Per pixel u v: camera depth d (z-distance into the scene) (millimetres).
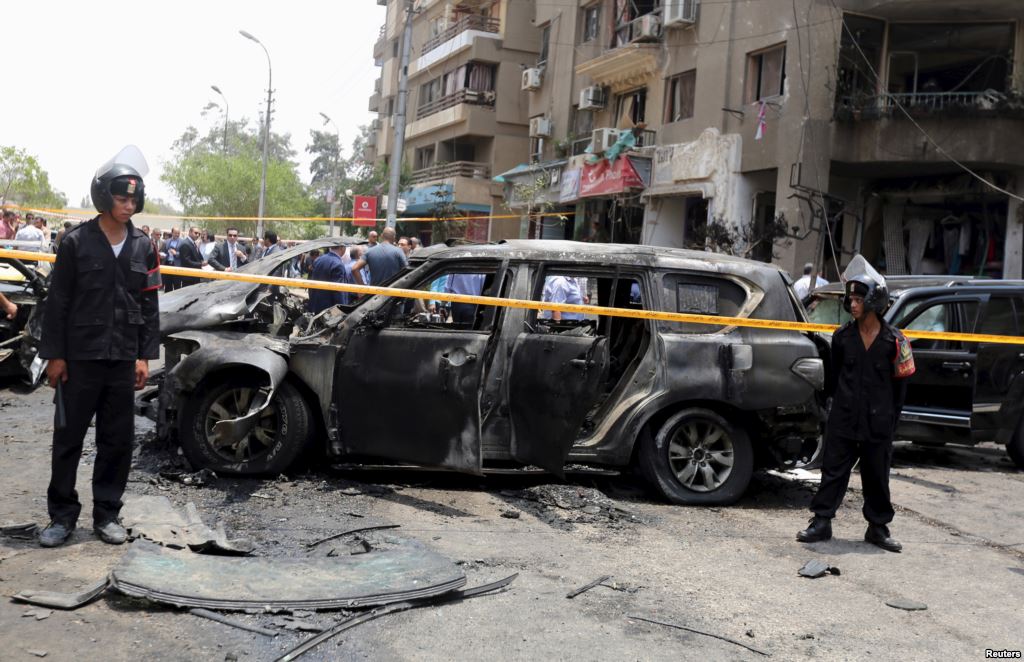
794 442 6781
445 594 4340
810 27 19969
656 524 6039
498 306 6559
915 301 9227
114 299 4762
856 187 21156
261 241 18703
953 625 4426
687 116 24109
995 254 19219
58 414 4730
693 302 6758
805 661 3865
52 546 4680
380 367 6297
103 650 3533
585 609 4305
